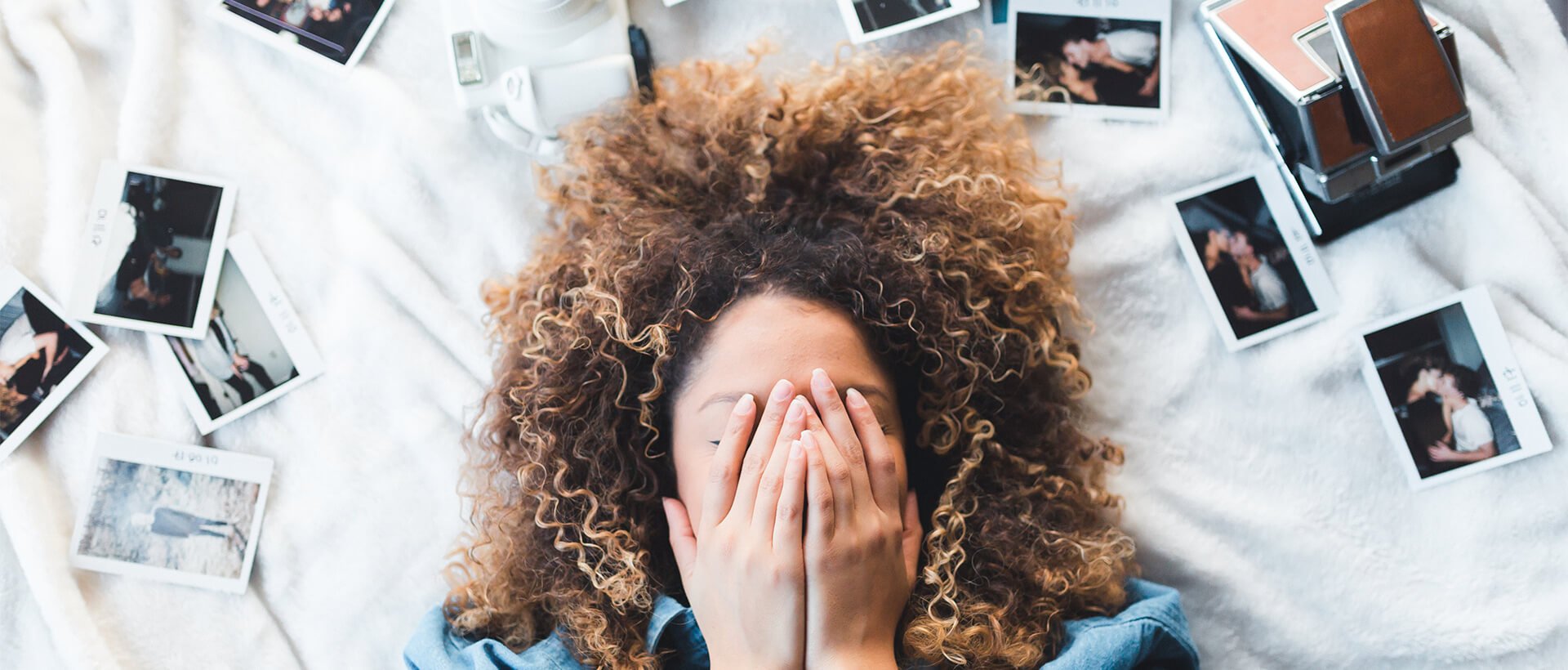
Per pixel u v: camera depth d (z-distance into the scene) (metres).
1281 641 1.51
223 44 1.52
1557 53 1.44
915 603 1.30
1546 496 1.44
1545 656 1.45
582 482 1.36
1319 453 1.49
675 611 1.31
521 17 1.36
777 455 1.17
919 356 1.36
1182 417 1.51
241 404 1.52
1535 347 1.44
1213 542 1.51
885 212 1.39
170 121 1.52
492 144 1.51
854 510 1.18
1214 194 1.48
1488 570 1.46
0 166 1.49
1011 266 1.41
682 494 1.27
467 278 1.52
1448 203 1.45
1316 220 1.45
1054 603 1.35
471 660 1.32
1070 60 1.49
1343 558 1.49
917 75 1.49
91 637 1.47
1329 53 1.33
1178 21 1.47
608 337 1.32
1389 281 1.45
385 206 1.52
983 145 1.45
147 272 1.50
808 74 1.52
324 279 1.52
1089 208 1.50
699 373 1.24
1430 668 1.49
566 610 1.34
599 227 1.41
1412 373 1.46
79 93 1.51
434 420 1.51
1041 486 1.42
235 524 1.52
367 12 1.51
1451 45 1.35
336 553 1.52
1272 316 1.48
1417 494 1.48
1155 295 1.50
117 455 1.50
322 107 1.52
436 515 1.52
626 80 1.43
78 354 1.50
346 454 1.52
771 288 1.24
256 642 1.52
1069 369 1.44
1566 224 1.46
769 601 1.18
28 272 1.50
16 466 1.48
